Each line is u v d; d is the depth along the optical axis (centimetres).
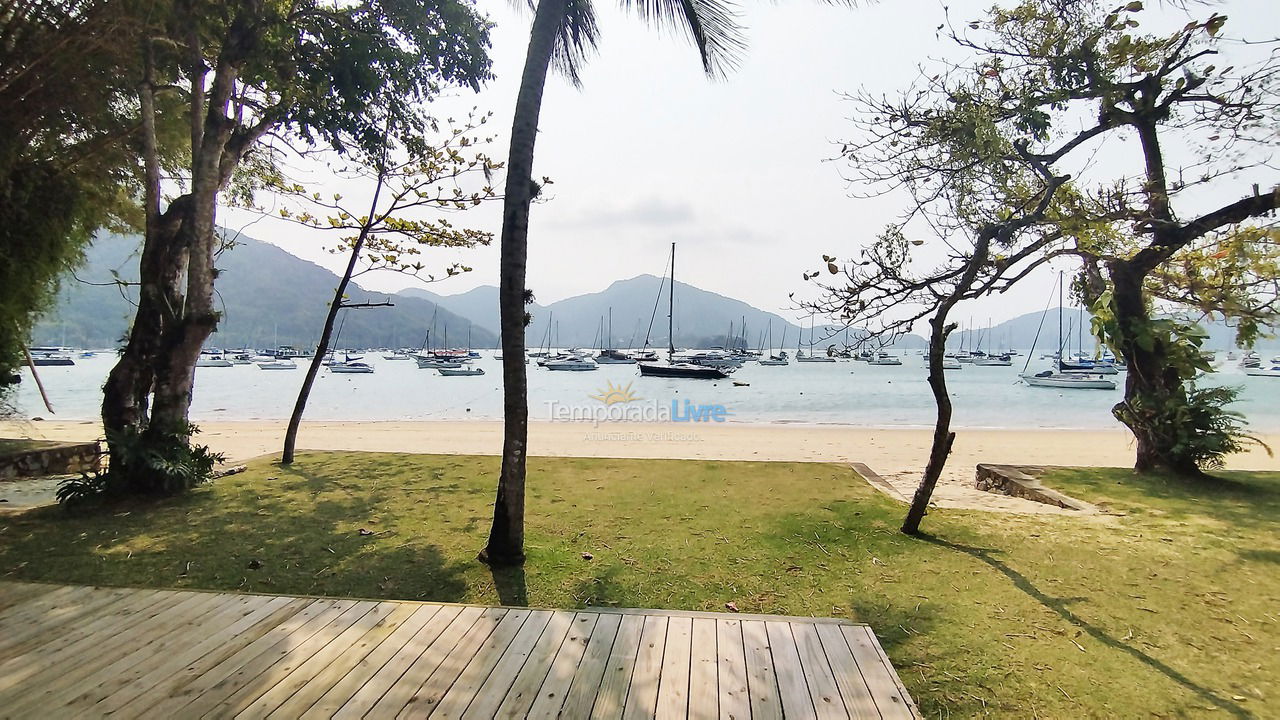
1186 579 474
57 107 683
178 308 794
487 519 654
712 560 525
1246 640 372
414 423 2112
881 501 748
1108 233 629
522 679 292
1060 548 553
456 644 325
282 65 768
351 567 500
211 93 761
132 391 762
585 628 346
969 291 578
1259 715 294
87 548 544
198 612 360
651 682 290
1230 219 738
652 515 677
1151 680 326
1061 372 5484
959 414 2914
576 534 602
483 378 6284
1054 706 303
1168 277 819
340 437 1620
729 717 264
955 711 299
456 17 901
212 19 772
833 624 355
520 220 505
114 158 844
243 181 1080
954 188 604
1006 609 420
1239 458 1342
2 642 320
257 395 3925
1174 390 879
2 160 659
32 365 1019
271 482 834
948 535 598
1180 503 718
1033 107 684
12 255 749
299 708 265
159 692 276
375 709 265
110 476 711
